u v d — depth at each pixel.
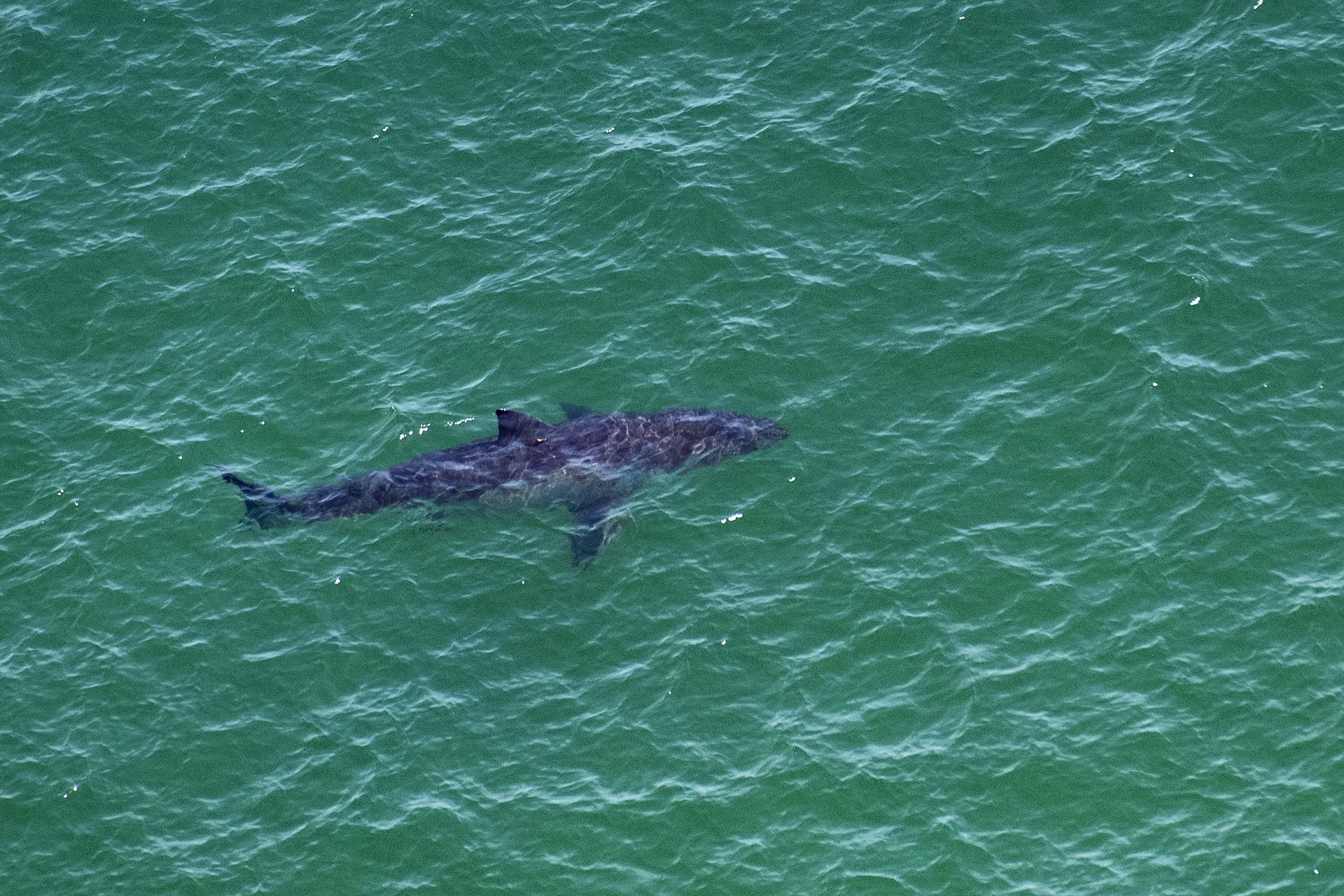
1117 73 101.25
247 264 95.88
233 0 110.69
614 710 73.81
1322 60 99.50
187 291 95.00
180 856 69.50
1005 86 101.44
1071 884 66.44
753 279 92.88
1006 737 71.75
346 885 68.25
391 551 81.00
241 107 104.69
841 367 88.12
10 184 101.31
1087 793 69.56
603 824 69.62
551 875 68.12
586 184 98.75
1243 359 86.06
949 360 87.88
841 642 76.06
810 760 71.38
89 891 68.38
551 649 76.44
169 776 72.69
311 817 70.62
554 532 81.38
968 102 100.88
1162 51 102.06
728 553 80.00
